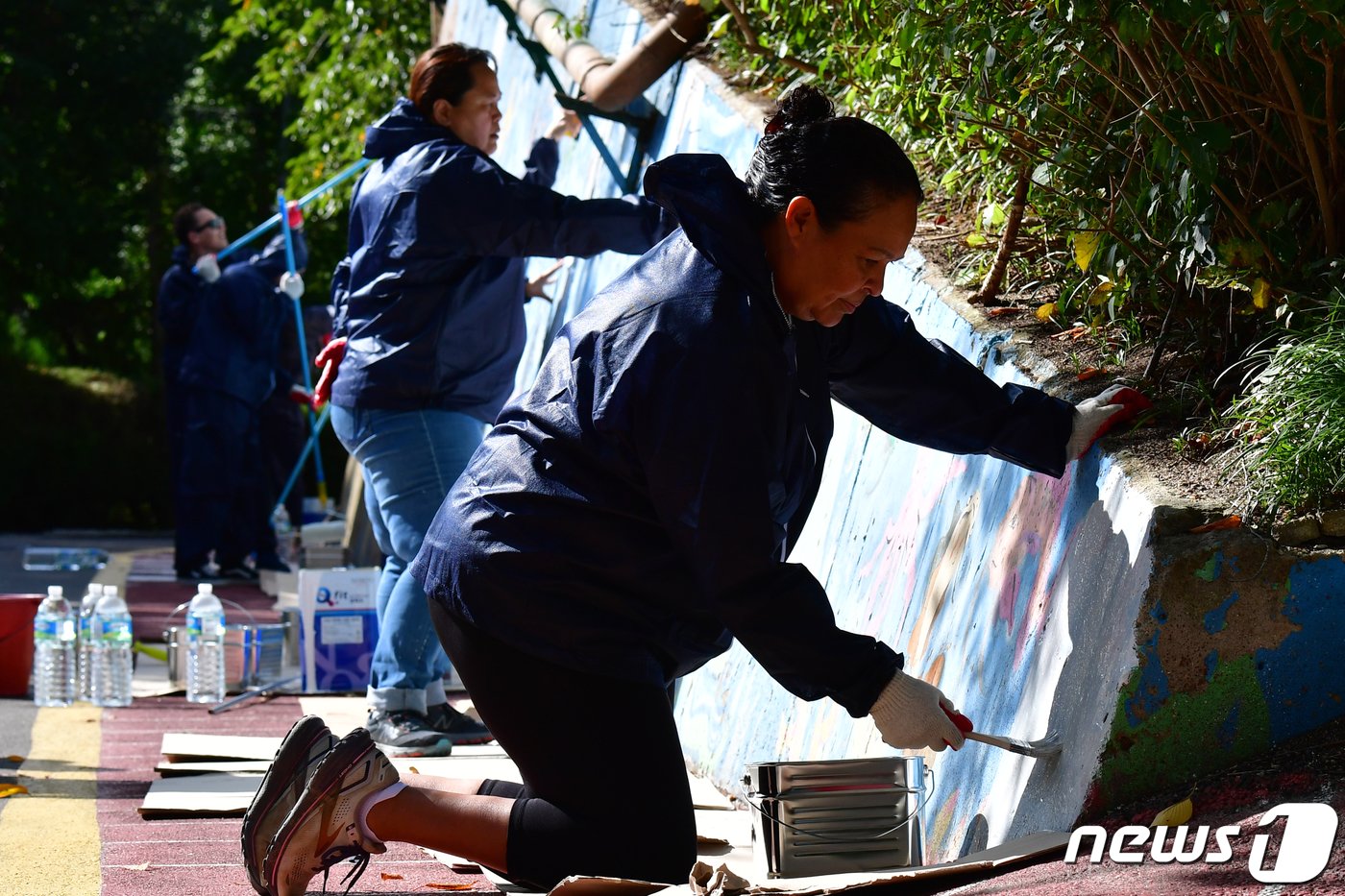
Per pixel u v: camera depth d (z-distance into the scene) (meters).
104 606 6.30
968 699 3.21
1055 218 3.67
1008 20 3.20
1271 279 3.16
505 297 5.05
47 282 25.67
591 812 2.81
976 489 3.46
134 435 21.89
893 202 2.58
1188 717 2.67
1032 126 3.27
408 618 5.00
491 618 2.79
